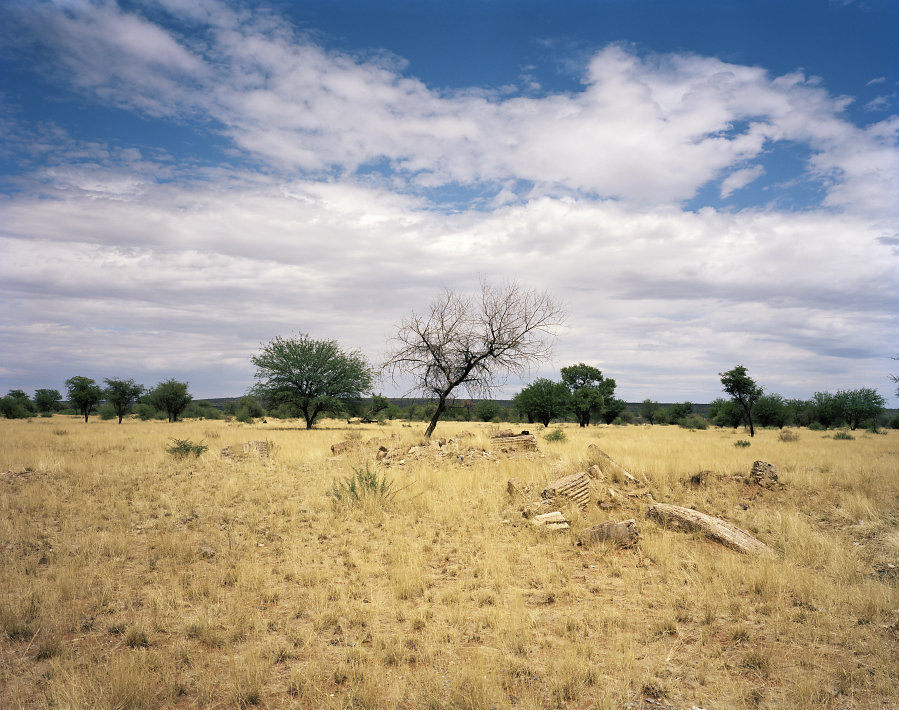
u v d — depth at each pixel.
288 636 5.17
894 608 5.75
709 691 4.20
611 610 5.82
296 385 42.41
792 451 19.31
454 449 16.36
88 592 6.26
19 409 59.81
